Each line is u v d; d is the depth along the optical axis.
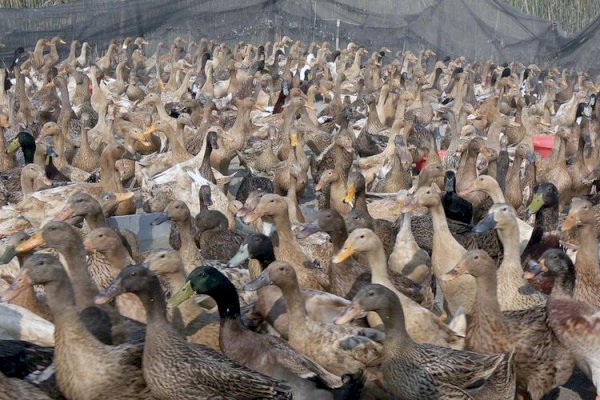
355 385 7.12
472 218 13.05
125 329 7.61
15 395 6.43
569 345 7.60
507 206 9.16
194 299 8.26
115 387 6.83
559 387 8.74
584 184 16.16
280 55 41.12
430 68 41.94
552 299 7.77
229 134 17.55
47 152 15.51
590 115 24.78
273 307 8.37
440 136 21.05
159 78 32.03
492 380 7.15
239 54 38.56
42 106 23.31
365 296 7.23
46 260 7.01
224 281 7.50
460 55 42.44
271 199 9.78
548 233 10.52
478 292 7.89
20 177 14.59
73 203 10.27
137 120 21.06
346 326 7.93
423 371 7.14
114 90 30.00
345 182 13.67
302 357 7.32
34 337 7.62
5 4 40.91
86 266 8.45
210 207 12.95
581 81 34.03
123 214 13.58
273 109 24.64
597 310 7.55
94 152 17.31
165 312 7.25
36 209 12.82
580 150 16.30
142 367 6.88
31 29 38.06
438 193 9.94
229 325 7.54
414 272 9.93
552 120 25.06
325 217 9.98
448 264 9.80
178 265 8.31
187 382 6.70
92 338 6.91
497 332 7.79
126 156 15.06
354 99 31.48
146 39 41.34
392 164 15.82
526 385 7.88
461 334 8.46
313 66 37.03
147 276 7.07
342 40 46.16
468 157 15.02
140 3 40.91
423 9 45.06
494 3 41.81
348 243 8.84
